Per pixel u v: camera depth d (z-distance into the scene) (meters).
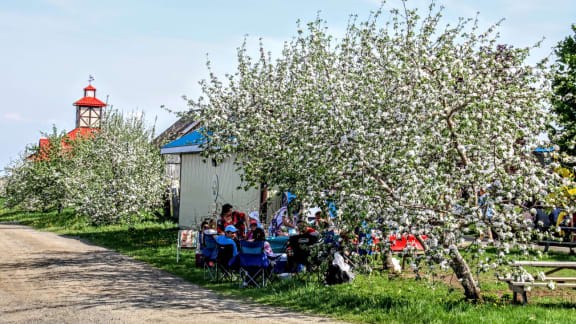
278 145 12.08
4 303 9.38
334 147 8.97
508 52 9.36
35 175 37.81
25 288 10.93
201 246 13.96
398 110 8.62
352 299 9.28
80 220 30.36
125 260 15.50
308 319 8.14
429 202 7.76
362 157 8.29
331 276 10.70
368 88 9.83
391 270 12.27
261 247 10.95
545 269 12.65
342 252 10.61
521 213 8.09
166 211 31.48
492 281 11.52
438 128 8.33
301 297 9.71
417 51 9.31
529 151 8.31
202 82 14.19
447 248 7.98
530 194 7.92
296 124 11.30
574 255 15.06
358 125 8.58
